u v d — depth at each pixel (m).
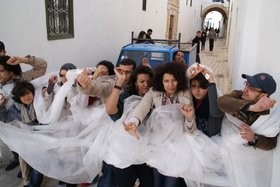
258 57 3.41
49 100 2.75
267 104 1.75
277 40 2.58
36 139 2.61
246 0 3.99
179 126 2.19
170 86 2.14
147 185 2.54
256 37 3.61
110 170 2.40
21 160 2.94
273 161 2.02
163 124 2.19
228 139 2.10
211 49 22.78
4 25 4.57
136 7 11.57
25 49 5.11
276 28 2.66
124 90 2.59
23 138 2.62
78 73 2.56
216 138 2.22
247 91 2.01
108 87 2.43
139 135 2.25
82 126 2.68
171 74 2.13
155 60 6.18
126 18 10.52
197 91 2.20
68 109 2.77
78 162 2.59
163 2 15.93
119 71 2.25
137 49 6.33
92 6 7.69
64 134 2.65
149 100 2.26
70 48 6.75
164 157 2.17
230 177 2.09
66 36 6.51
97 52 8.30
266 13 3.16
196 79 2.17
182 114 2.22
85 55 7.55
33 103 2.71
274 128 1.91
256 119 1.96
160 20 15.83
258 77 1.94
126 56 6.38
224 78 11.02
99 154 2.33
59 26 6.36
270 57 2.79
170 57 6.05
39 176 2.96
